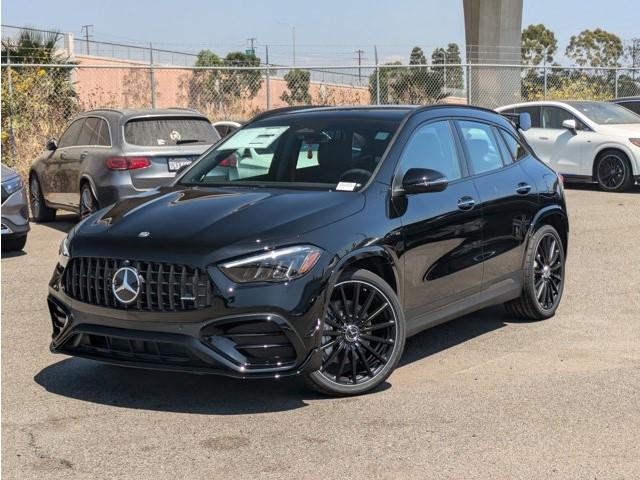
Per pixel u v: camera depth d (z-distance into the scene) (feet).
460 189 19.33
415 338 20.90
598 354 19.22
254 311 14.65
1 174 32.83
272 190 17.76
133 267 15.16
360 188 17.11
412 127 18.79
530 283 21.75
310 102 68.85
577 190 53.57
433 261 18.12
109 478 12.65
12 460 13.34
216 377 17.67
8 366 18.60
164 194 18.35
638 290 25.98
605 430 14.43
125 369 18.33
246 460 13.26
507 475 12.60
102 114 37.04
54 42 65.82
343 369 16.20
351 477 12.59
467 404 15.81
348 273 16.03
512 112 56.85
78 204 37.81
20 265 31.04
